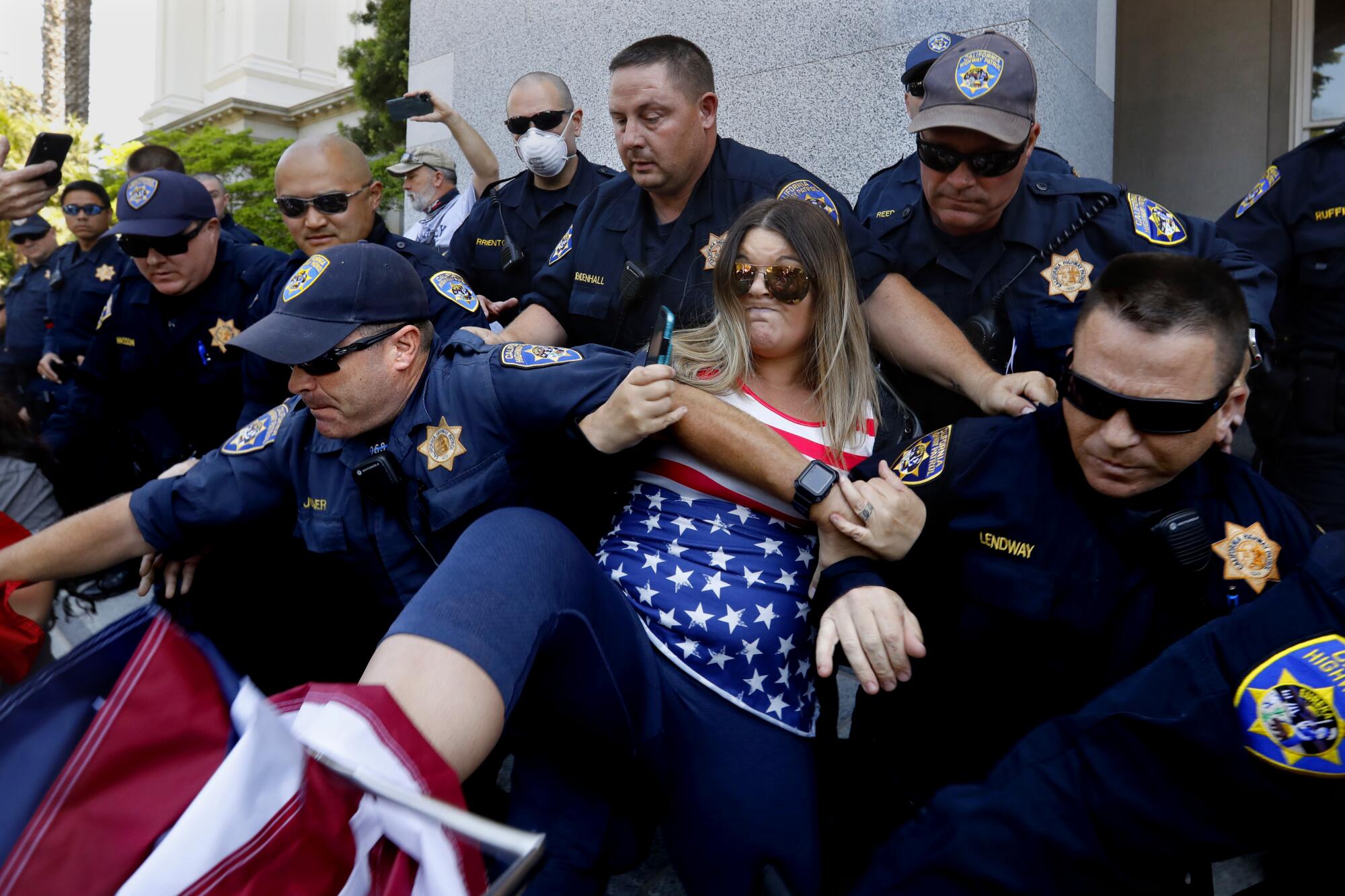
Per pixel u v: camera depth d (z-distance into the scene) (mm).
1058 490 1636
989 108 2188
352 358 1833
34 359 5859
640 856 1768
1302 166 2967
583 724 1520
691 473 1775
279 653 2420
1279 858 1348
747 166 2594
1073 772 1301
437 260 3006
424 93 4438
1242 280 2412
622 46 5172
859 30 4242
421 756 1023
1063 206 2488
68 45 15664
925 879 1357
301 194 2979
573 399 1813
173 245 2949
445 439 1891
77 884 822
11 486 2262
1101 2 4391
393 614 2023
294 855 890
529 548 1319
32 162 2623
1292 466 3043
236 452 2092
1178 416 1432
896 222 2631
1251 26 5543
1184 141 5797
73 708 882
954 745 1800
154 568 2367
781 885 1631
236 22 19781
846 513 1645
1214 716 1227
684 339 1922
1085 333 1508
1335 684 1176
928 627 1773
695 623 1680
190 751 904
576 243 2766
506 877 872
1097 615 1605
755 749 1677
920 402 2346
